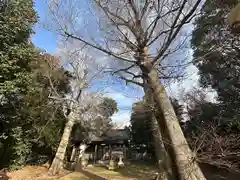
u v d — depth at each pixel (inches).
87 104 868.0
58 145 752.3
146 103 281.7
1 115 529.0
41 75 695.7
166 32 263.6
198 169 231.6
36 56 544.7
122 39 280.5
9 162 621.3
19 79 447.2
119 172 693.9
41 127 714.2
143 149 1047.0
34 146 758.5
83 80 765.9
